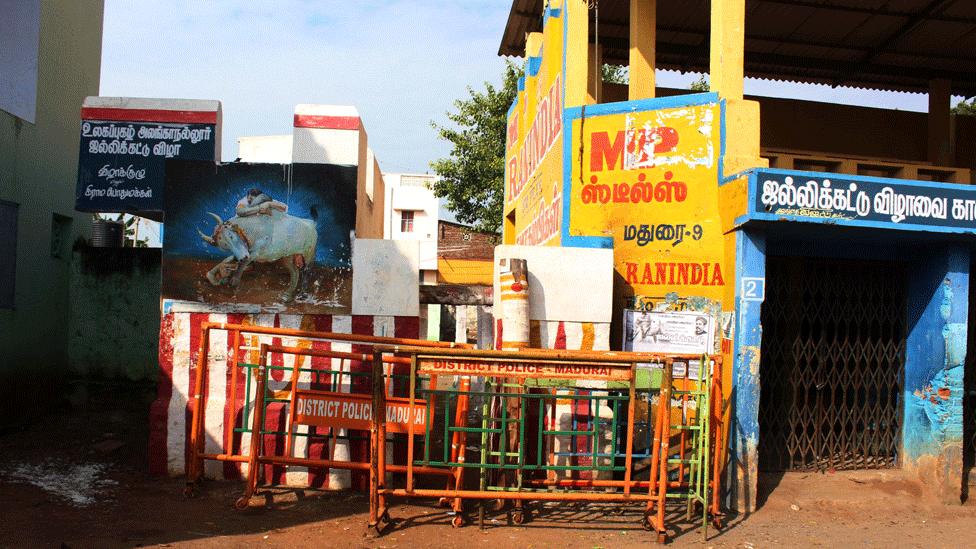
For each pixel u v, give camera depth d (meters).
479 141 21.55
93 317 11.20
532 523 6.67
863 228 7.29
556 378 6.16
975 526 7.21
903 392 8.46
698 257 8.11
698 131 8.19
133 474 7.72
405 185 41.28
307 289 7.93
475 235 38.09
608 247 8.44
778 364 8.35
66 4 11.51
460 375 6.16
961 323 7.92
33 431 9.37
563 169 8.83
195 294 7.86
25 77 8.39
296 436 7.41
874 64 13.06
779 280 8.33
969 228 7.45
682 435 6.57
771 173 7.06
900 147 12.66
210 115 9.84
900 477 8.15
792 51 12.72
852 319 8.48
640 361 6.20
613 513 7.02
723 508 7.39
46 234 10.72
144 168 9.77
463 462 6.55
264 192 7.96
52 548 5.60
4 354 9.45
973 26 11.45
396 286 7.93
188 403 7.75
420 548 5.97
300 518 6.62
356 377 7.83
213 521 6.45
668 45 12.67
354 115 8.38
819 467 8.36
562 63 9.23
